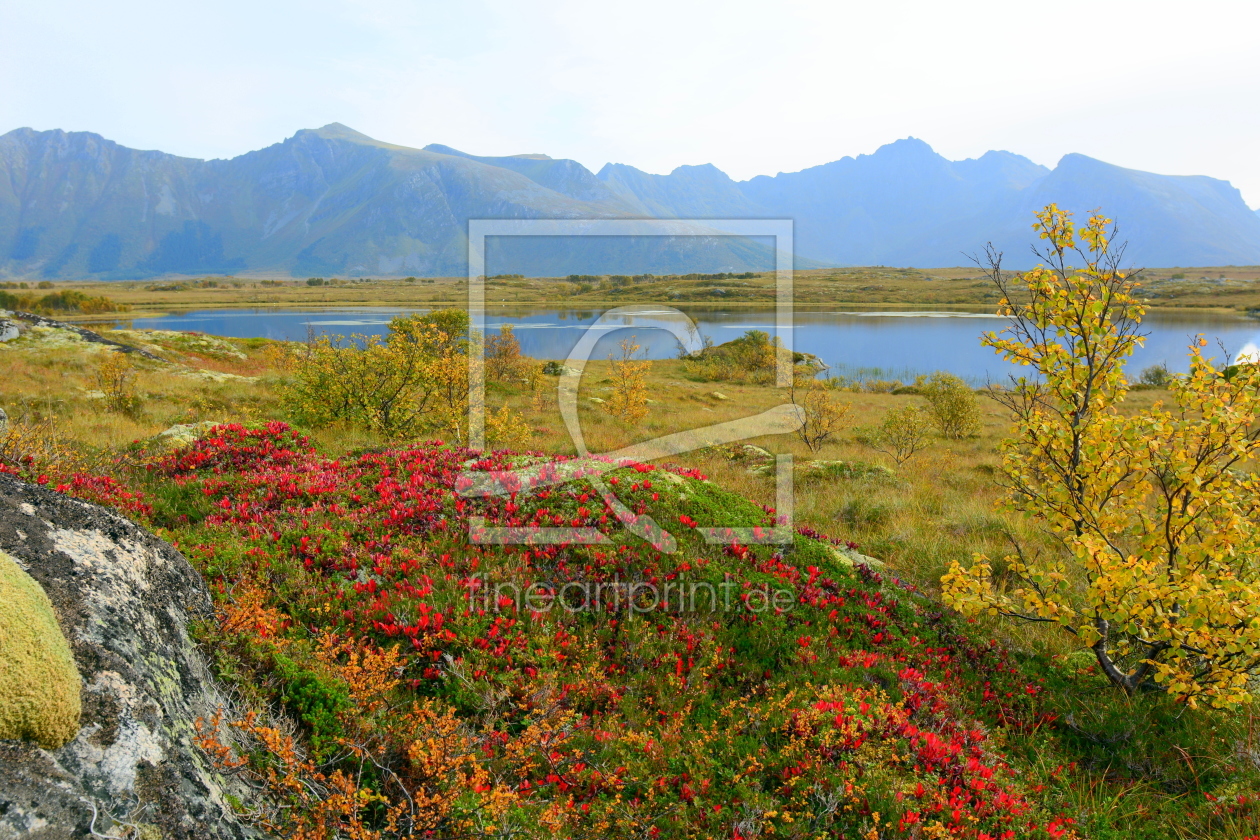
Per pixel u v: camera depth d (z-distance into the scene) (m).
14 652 2.48
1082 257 6.53
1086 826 4.40
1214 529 5.81
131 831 2.39
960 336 87.12
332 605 5.58
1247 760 4.96
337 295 163.38
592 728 4.81
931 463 18.69
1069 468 6.72
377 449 10.70
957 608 6.52
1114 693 6.09
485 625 5.62
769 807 4.18
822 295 151.75
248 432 10.34
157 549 4.38
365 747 3.86
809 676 5.73
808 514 11.65
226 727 3.49
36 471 7.14
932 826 3.94
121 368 20.91
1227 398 5.94
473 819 3.56
